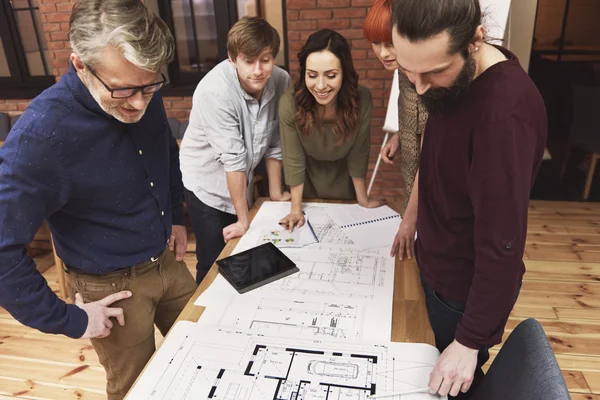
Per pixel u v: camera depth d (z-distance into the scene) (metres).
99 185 1.20
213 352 1.10
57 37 3.90
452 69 0.84
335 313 1.22
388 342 1.11
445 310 1.21
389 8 1.48
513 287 0.93
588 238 3.30
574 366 2.22
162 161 1.39
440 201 1.08
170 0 3.97
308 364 1.06
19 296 1.08
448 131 0.96
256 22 1.68
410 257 1.46
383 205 1.83
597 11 3.43
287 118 1.72
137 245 1.35
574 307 2.62
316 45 1.53
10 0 4.05
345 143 1.76
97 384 2.27
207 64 4.14
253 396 0.98
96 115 1.14
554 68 3.65
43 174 1.08
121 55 0.96
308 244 1.56
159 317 1.64
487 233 0.90
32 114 1.07
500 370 1.05
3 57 4.26
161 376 1.04
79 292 1.36
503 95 0.86
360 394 0.98
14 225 1.06
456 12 0.78
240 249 1.55
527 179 0.88
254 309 1.25
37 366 2.40
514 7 3.50
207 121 1.83
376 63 3.71
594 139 3.74
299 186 1.78
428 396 0.98
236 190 1.79
